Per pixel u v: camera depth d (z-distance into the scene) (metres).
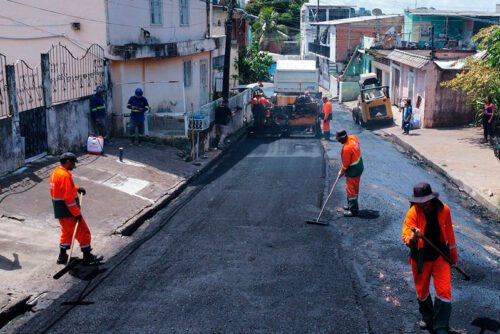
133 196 12.71
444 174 16.59
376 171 16.48
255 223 11.20
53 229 10.20
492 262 9.39
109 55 18.05
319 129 24.25
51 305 7.54
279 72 30.72
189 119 18.52
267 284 8.16
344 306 7.45
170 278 8.41
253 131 24.50
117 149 16.53
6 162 12.21
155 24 21.20
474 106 25.11
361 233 10.53
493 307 7.55
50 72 14.59
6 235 9.56
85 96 16.39
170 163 16.34
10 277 8.16
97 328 6.89
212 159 18.12
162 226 11.16
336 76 49.69
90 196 12.06
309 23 63.22
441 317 6.53
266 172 16.27
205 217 11.73
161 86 21.44
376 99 27.70
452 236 6.66
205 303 7.54
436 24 46.09
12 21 18.50
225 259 9.19
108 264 9.00
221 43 27.83
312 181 14.87
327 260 9.14
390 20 50.56
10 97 12.39
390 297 7.77
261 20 72.62
